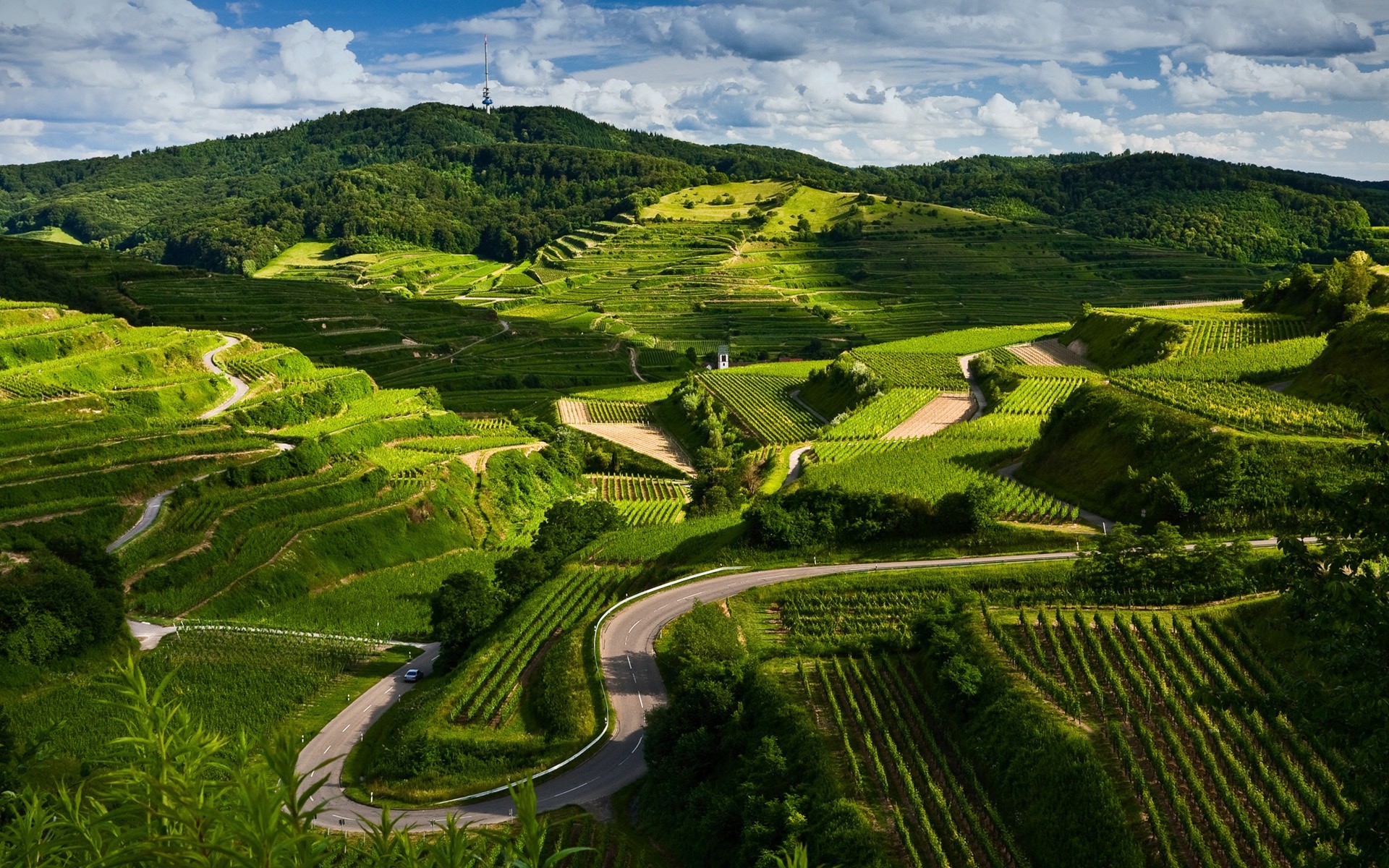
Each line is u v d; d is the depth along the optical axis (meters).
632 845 62.84
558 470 182.50
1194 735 53.44
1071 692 60.34
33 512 112.44
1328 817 46.84
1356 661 21.81
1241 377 134.75
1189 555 73.56
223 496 129.50
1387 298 161.88
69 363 180.38
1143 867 47.38
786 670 72.75
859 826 53.56
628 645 85.50
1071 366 194.25
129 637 95.75
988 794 56.38
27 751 29.00
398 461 158.88
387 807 9.88
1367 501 23.33
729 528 109.50
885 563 91.75
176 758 9.24
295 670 93.12
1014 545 90.75
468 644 96.19
